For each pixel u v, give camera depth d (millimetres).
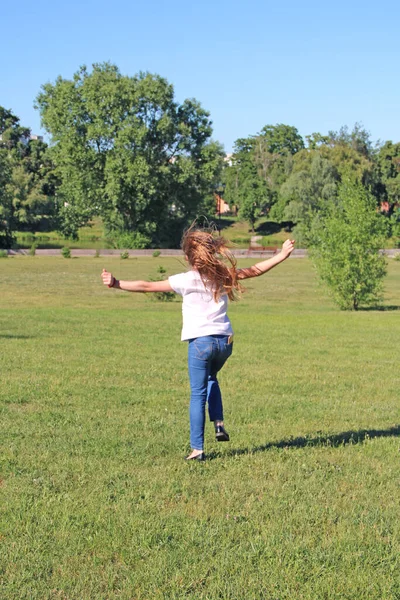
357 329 20469
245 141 161375
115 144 77375
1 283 44656
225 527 4449
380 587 3682
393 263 73625
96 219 122625
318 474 5633
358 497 5109
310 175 99438
